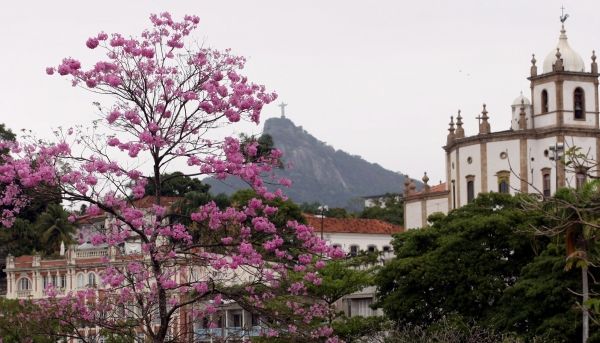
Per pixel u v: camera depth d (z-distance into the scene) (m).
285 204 88.06
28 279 104.94
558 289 59.78
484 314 66.88
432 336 61.06
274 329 41.25
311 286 65.00
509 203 77.44
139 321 39.50
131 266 39.84
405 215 125.81
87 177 38.00
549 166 110.94
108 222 43.19
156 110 38.91
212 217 39.22
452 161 117.19
